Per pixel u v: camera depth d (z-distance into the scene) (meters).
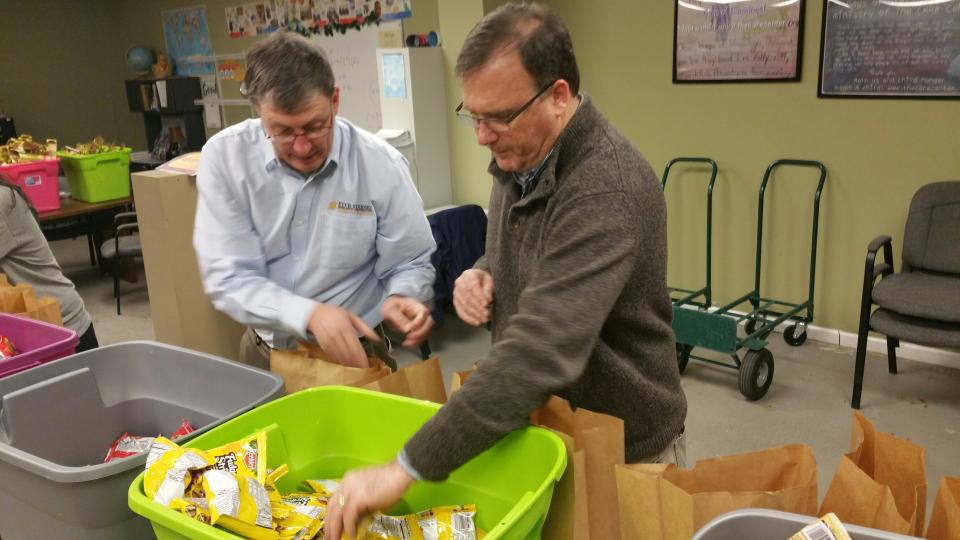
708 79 3.63
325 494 1.05
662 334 1.11
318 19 4.91
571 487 0.93
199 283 2.40
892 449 0.86
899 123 3.17
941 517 0.78
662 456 1.17
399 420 1.09
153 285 2.44
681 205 3.93
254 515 0.88
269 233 1.54
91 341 2.20
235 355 2.44
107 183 4.45
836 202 3.42
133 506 0.87
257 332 1.70
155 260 2.39
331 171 1.49
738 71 3.53
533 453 0.95
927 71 3.04
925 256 3.01
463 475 1.02
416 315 1.40
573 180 0.95
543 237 1.01
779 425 2.84
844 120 3.31
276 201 1.51
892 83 3.14
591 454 0.93
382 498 0.85
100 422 1.33
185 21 6.13
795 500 0.82
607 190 0.92
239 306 1.43
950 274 2.98
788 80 3.40
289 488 1.10
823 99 3.34
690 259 3.98
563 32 0.93
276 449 1.09
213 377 1.29
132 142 7.27
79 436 1.30
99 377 1.35
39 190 4.12
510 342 0.87
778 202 3.59
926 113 3.09
